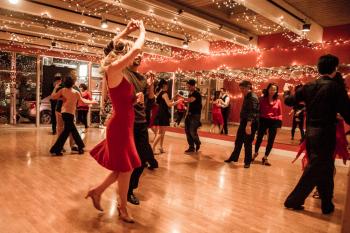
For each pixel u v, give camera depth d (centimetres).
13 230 263
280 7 606
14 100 1049
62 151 607
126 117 268
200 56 1026
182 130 949
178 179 452
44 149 633
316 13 671
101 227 276
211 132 900
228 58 955
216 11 701
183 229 281
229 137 828
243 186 433
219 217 315
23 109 1076
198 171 509
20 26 802
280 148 723
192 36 916
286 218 322
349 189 211
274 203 368
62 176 436
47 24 793
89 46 1081
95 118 1191
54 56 1105
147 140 351
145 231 272
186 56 1065
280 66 845
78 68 1189
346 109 311
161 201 354
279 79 846
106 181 288
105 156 275
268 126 592
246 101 557
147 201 352
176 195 378
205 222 300
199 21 691
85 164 513
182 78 1077
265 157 596
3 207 312
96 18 734
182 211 326
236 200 371
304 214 336
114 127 267
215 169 530
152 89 404
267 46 877
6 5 591
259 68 888
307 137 335
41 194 356
